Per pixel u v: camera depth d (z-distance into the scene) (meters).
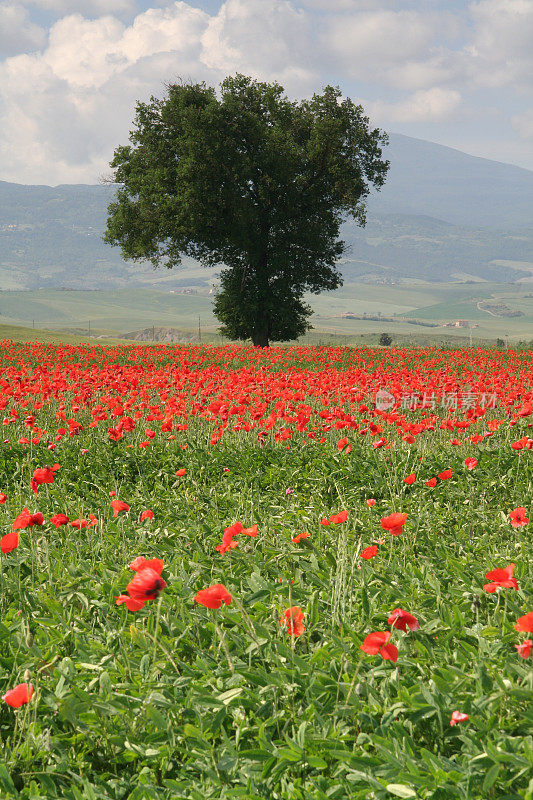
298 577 5.11
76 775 3.01
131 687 3.55
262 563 5.43
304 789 2.88
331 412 11.27
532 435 11.36
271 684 3.52
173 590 4.86
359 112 45.31
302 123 45.38
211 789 2.95
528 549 5.91
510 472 8.95
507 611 4.55
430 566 5.47
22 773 3.03
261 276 45.44
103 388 15.41
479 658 3.74
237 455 10.30
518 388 13.66
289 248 45.78
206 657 3.96
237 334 47.53
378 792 2.78
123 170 44.97
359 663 3.60
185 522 7.08
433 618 4.42
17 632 4.11
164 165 43.47
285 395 12.99
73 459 10.24
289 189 43.66
